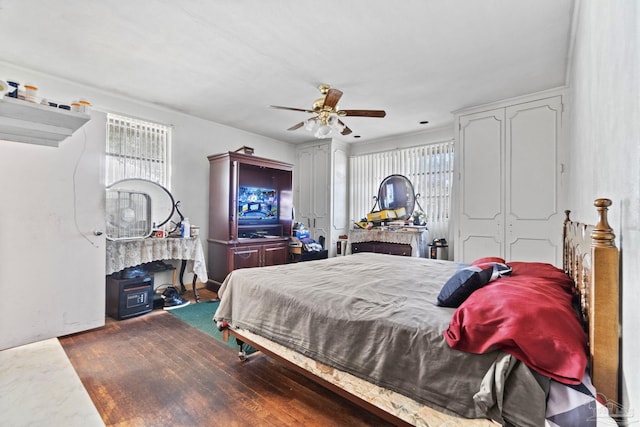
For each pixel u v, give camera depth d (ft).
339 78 10.39
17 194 7.89
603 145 4.01
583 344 3.35
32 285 8.14
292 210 17.40
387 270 8.45
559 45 8.29
